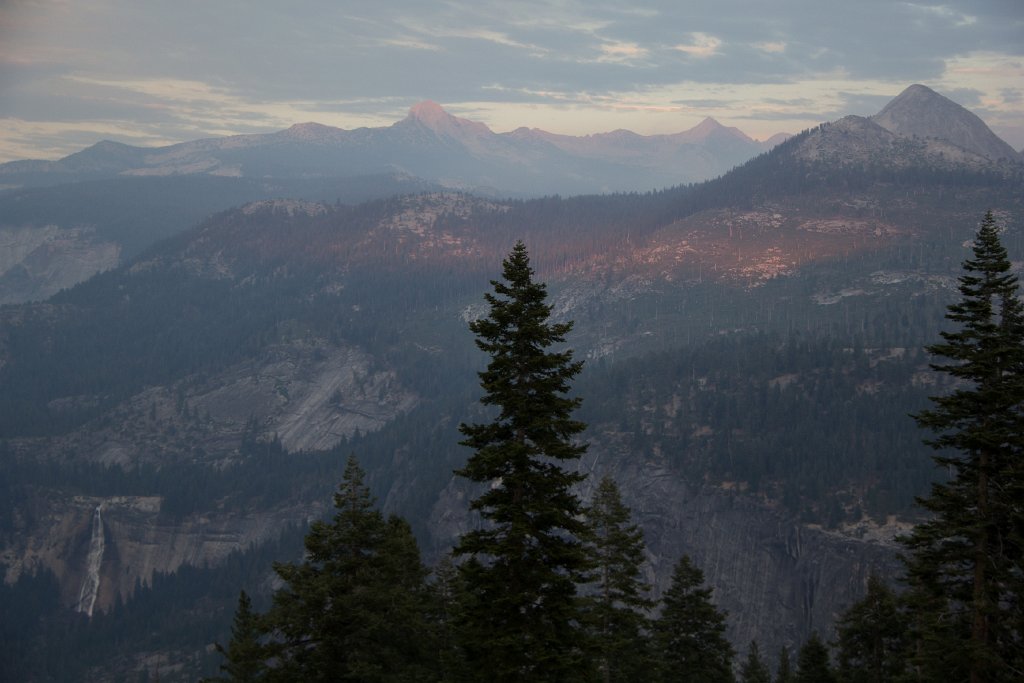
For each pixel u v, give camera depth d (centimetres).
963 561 4012
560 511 3541
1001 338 3912
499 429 3588
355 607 4428
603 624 5312
